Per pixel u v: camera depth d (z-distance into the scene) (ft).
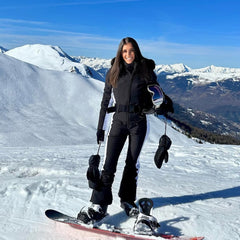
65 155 24.39
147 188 11.26
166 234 7.30
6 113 117.91
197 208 9.07
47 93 151.64
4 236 7.34
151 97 8.25
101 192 7.97
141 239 6.79
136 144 8.32
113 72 8.13
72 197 10.00
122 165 17.98
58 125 114.21
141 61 8.02
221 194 10.80
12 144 81.35
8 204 9.56
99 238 7.16
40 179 12.71
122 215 8.52
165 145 8.20
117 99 8.25
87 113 139.64
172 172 15.43
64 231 7.58
